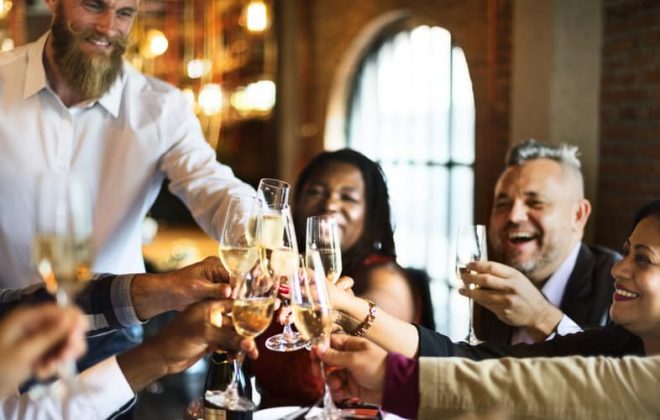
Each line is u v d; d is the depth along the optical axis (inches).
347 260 110.9
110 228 101.8
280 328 95.3
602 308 105.4
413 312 102.2
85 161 99.0
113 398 60.6
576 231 109.9
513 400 57.5
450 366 59.5
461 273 91.6
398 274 103.0
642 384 57.6
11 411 60.8
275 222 76.0
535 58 169.8
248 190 100.2
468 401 58.0
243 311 61.2
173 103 104.4
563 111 164.9
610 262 108.1
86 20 92.8
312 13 287.3
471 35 199.0
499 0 184.1
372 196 113.4
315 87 286.4
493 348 79.6
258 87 306.7
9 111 95.2
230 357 69.6
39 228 53.4
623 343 77.7
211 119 297.6
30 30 271.9
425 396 58.6
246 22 295.0
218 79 306.7
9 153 95.3
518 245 109.6
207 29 308.2
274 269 73.7
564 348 79.1
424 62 233.9
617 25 157.2
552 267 109.3
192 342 61.0
